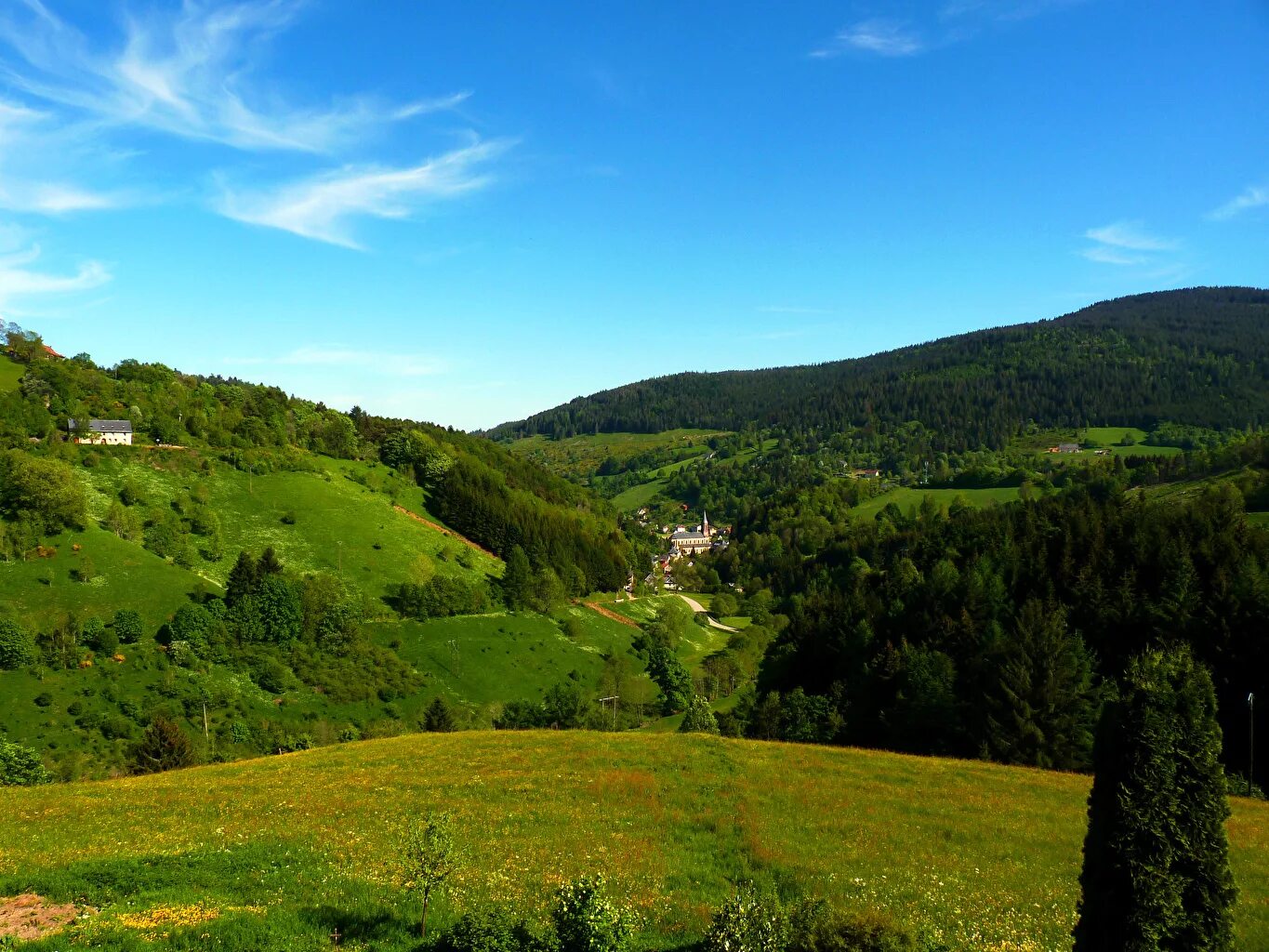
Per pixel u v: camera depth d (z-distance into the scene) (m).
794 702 67.38
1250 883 25.20
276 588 100.44
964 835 29.52
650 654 123.56
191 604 94.25
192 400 178.38
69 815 31.16
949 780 38.31
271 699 87.75
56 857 23.81
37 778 56.03
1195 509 80.12
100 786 38.06
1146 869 13.97
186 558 110.50
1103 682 52.03
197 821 30.09
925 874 25.03
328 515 143.38
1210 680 14.55
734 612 191.88
